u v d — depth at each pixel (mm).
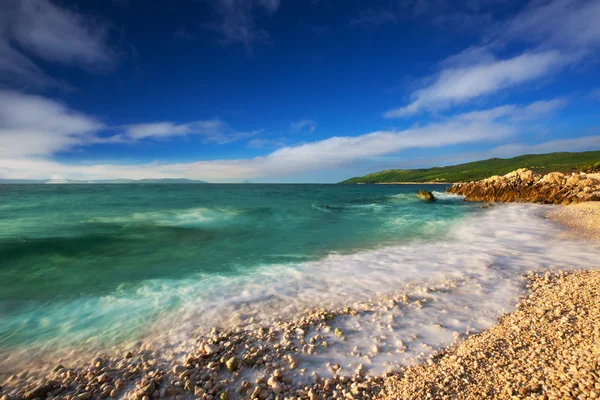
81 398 4293
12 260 11547
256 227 20172
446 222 22016
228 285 9125
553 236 15141
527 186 40156
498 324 6090
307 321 6559
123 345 5875
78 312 7352
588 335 4941
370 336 5891
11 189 68875
